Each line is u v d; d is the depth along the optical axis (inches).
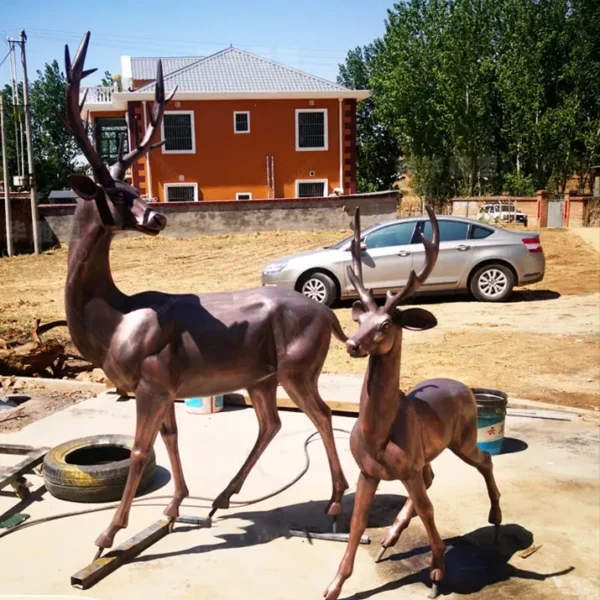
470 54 1443.2
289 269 508.7
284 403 271.7
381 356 134.4
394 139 1872.5
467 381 333.4
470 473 211.0
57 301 576.7
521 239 518.0
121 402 283.3
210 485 204.5
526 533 174.7
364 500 140.7
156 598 146.7
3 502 195.3
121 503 160.9
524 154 1473.9
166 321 161.0
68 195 1614.2
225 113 1134.4
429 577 154.5
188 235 932.0
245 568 158.6
